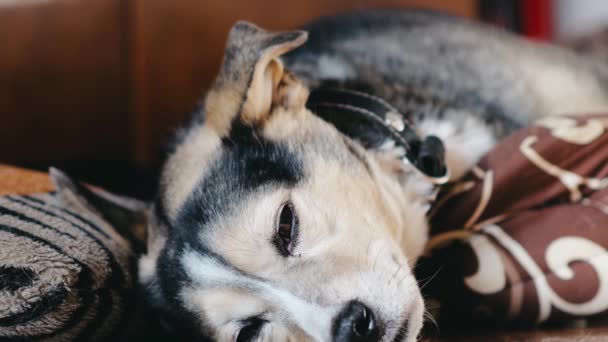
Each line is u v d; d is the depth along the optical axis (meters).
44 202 0.43
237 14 0.72
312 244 0.41
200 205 0.43
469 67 0.58
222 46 0.72
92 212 0.45
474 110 0.54
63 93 0.66
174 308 0.43
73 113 0.67
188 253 0.42
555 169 0.45
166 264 0.43
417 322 0.41
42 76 0.65
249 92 0.44
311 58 0.55
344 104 0.47
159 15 0.68
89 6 0.66
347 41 0.58
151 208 0.47
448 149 0.49
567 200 0.45
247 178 0.42
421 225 0.47
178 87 0.71
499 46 0.63
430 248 0.47
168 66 0.70
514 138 0.47
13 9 0.62
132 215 0.47
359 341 0.39
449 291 0.44
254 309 0.42
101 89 0.68
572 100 0.63
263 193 0.41
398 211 0.45
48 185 0.47
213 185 0.43
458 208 0.46
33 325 0.36
